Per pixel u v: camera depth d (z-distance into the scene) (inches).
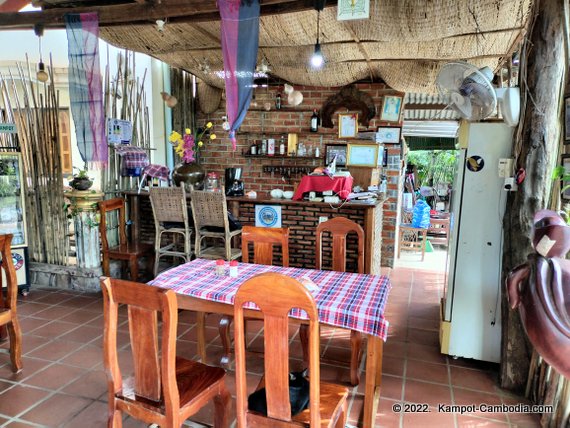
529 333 70.5
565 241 68.2
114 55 193.3
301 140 217.8
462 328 111.1
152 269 183.3
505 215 100.1
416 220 236.7
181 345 119.4
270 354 58.9
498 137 101.4
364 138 205.6
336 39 137.7
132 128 187.2
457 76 101.1
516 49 135.0
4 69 214.4
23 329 127.8
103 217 158.1
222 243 173.6
